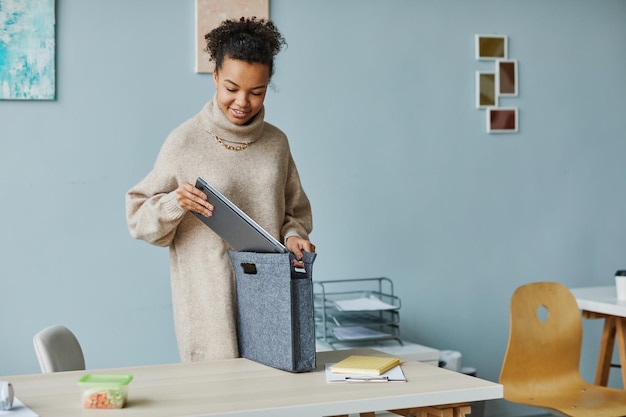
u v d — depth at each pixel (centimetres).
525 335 297
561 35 412
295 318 191
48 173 333
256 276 199
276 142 225
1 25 324
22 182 330
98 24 338
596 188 420
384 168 380
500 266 402
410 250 385
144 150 345
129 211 218
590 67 417
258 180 219
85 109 337
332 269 372
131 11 342
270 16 361
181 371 193
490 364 400
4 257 328
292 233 224
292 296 191
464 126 394
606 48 420
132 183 343
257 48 203
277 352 194
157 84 346
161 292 348
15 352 329
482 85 395
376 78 378
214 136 217
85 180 338
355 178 375
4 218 328
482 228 398
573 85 414
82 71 336
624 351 317
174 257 220
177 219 205
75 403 163
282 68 364
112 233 341
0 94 324
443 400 171
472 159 396
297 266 197
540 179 409
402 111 383
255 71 204
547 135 410
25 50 327
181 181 214
